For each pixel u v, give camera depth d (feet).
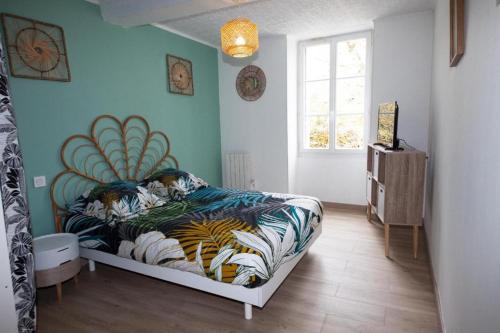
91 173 9.86
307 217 8.48
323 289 7.89
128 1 9.32
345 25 13.05
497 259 2.95
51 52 8.55
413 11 11.64
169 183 10.66
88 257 8.83
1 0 7.52
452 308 5.32
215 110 15.87
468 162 4.43
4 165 5.87
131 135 11.21
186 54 13.70
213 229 7.19
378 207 10.51
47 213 8.73
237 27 7.26
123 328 6.67
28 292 6.23
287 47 14.20
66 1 8.91
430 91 11.75
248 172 15.52
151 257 7.19
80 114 9.43
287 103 14.52
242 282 6.19
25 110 8.09
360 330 6.34
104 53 10.08
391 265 9.09
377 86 12.72
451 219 5.76
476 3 4.12
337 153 15.10
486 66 3.57
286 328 6.48
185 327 6.64
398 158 9.17
